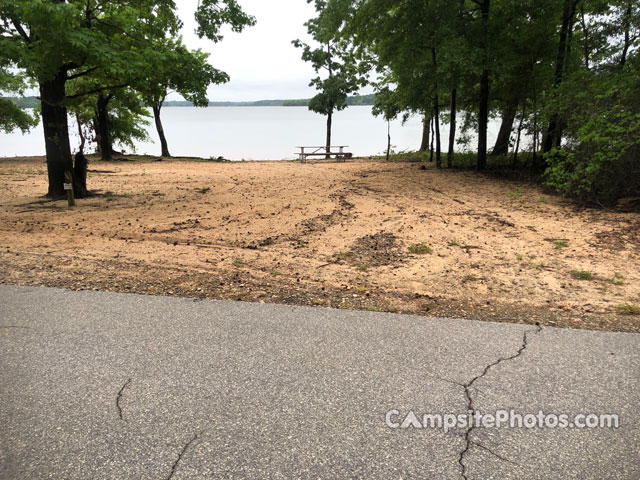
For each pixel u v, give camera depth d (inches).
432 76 629.0
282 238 285.7
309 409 100.2
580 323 151.3
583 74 470.3
